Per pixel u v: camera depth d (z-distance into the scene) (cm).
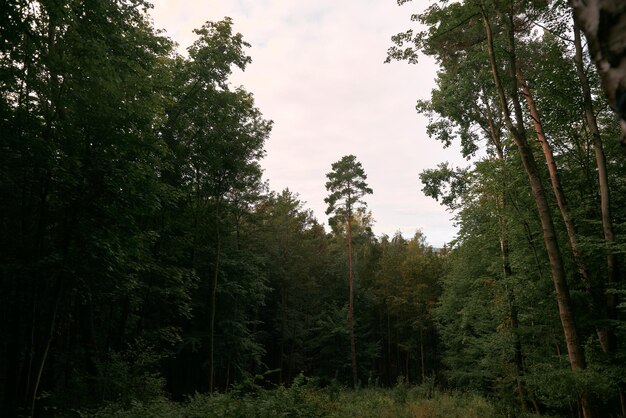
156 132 1703
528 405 1745
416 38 1101
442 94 1783
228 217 2417
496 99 1568
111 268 981
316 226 4562
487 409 1647
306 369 3816
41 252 962
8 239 955
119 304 1675
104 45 1005
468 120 1808
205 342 2353
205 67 1817
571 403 1318
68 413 1069
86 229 946
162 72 1537
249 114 2055
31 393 963
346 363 3634
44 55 880
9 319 1107
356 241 3553
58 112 970
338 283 4100
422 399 2069
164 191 1246
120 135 980
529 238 1320
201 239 2145
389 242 5388
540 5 1004
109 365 1291
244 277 2419
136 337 1638
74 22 897
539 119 1263
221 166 1983
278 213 3403
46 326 988
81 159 921
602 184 1059
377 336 4609
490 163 1408
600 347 1050
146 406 1074
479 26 1080
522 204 1379
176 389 2517
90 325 1402
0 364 1199
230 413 946
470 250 1905
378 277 4303
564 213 1130
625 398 949
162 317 2155
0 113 827
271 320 3656
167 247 1761
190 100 1830
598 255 1123
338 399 1927
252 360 3003
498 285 1609
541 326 1338
